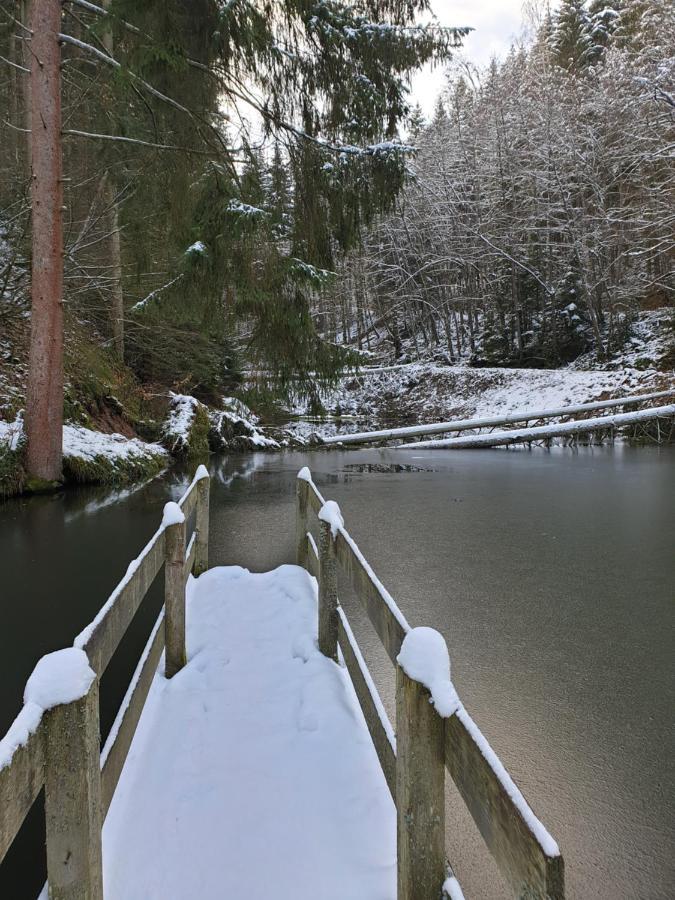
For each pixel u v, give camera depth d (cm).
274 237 828
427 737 133
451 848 209
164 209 916
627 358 2364
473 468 1389
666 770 249
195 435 1650
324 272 809
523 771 250
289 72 818
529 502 912
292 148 845
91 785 133
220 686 304
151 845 192
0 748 101
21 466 933
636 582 508
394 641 178
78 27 1169
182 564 331
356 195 855
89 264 1489
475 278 3322
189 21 732
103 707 305
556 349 2681
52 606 446
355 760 239
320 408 928
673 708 301
